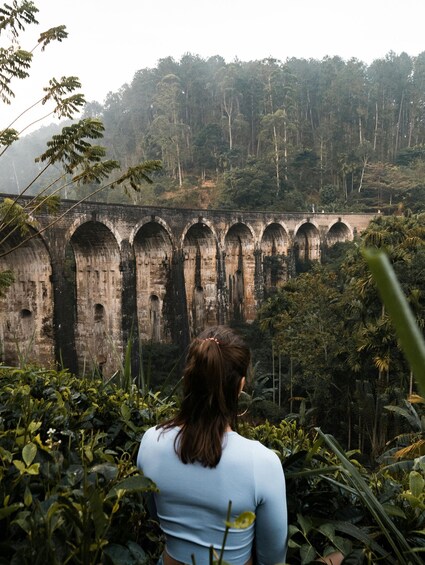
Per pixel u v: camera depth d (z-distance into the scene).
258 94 102.25
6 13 7.68
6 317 29.88
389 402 24.38
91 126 7.43
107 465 2.16
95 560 1.65
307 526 2.17
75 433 3.03
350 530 2.14
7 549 1.76
